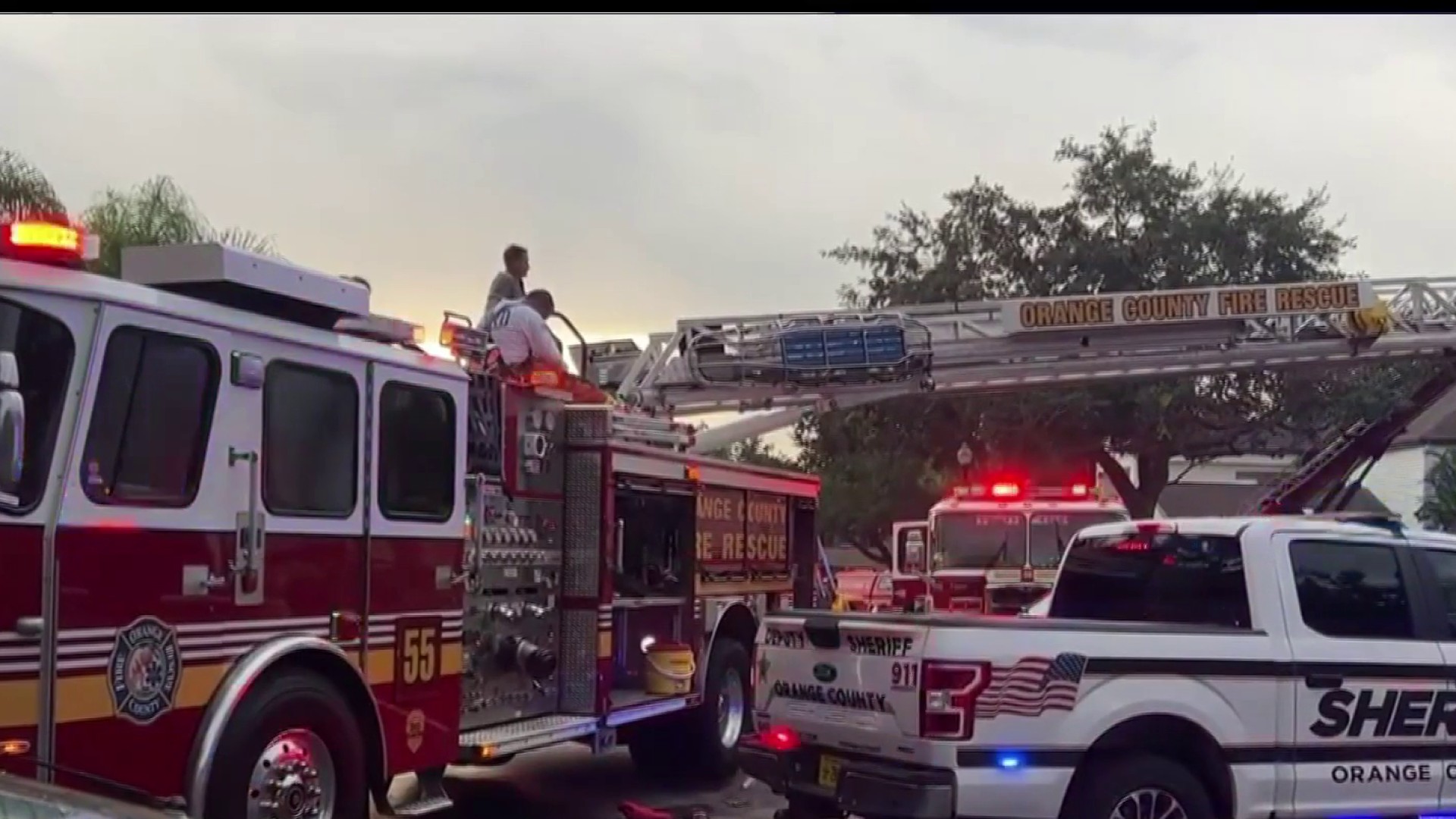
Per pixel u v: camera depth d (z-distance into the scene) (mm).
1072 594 7152
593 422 8039
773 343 11945
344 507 5816
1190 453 24734
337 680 5742
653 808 8547
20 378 4527
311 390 5695
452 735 6500
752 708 9789
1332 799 6039
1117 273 23531
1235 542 6309
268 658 5227
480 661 7164
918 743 5441
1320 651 6070
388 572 6066
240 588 5219
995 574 13977
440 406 6520
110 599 4668
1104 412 22781
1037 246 24422
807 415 12492
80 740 4535
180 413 5027
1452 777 6332
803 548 11320
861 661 5809
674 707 8766
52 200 14000
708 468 9352
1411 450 38562
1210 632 5906
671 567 8977
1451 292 12930
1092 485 17219
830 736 5949
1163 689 5684
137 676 4750
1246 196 23656
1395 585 6441
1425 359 13062
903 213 25250
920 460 26156
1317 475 12750
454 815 8242
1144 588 6738
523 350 7980
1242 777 5820
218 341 5191
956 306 12406
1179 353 12578
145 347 4891
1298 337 12648
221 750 5008
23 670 4371
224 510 5172
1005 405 22828
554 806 8609
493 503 7301
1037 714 5426
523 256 9203
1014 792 5367
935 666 5414
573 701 7895
